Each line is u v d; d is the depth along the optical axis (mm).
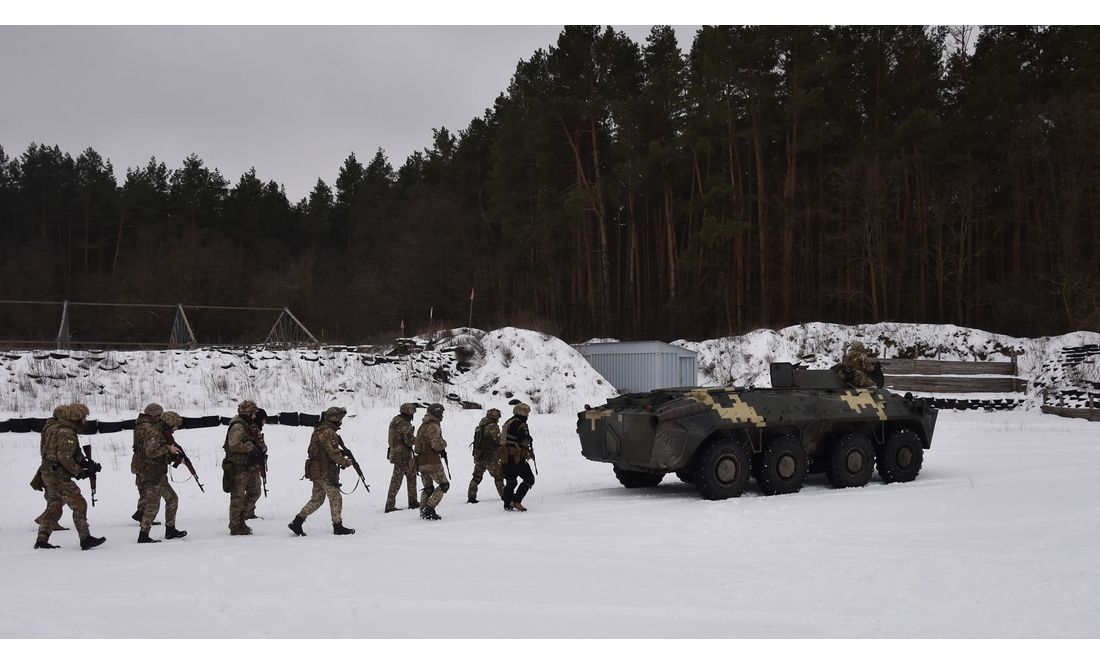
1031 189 43844
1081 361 31844
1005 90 41594
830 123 42656
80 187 74000
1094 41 40656
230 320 60188
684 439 12227
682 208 45438
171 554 8570
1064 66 43781
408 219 60375
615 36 46625
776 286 44438
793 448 12922
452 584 7133
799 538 9125
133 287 58281
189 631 5703
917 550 8312
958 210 44938
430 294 58188
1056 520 9523
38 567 7895
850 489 13188
